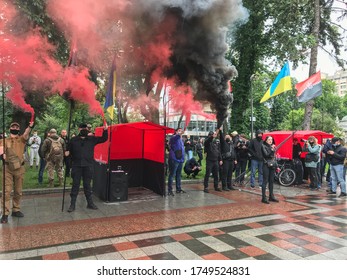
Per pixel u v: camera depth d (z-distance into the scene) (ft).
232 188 28.48
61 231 15.87
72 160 20.25
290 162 31.96
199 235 15.44
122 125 23.07
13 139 17.97
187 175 34.94
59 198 23.67
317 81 32.27
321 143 34.73
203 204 22.35
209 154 27.14
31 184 28.27
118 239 14.75
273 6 48.70
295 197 25.66
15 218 18.19
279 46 48.24
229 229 16.47
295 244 14.30
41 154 26.86
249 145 29.71
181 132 26.08
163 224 17.29
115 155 27.76
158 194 25.75
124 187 23.30
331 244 14.35
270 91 31.78
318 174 30.37
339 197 25.82
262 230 16.34
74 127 74.18
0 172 32.24
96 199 23.88
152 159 27.02
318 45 47.60
